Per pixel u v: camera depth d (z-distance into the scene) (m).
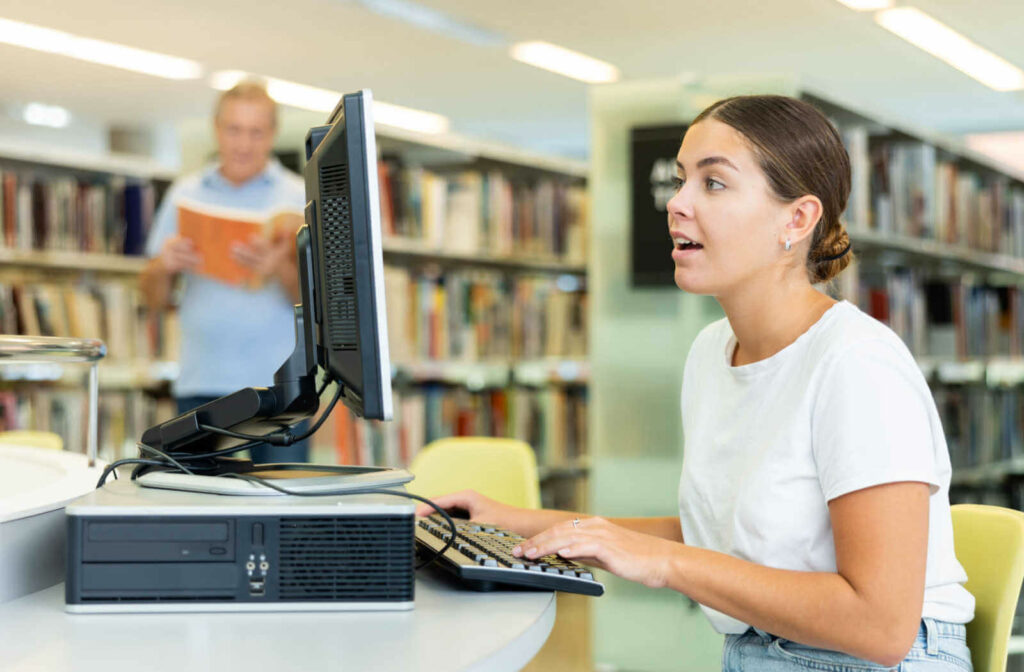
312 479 1.13
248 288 3.08
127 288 4.21
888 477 1.07
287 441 1.22
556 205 5.06
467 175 4.62
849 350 1.14
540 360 4.98
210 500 1.06
